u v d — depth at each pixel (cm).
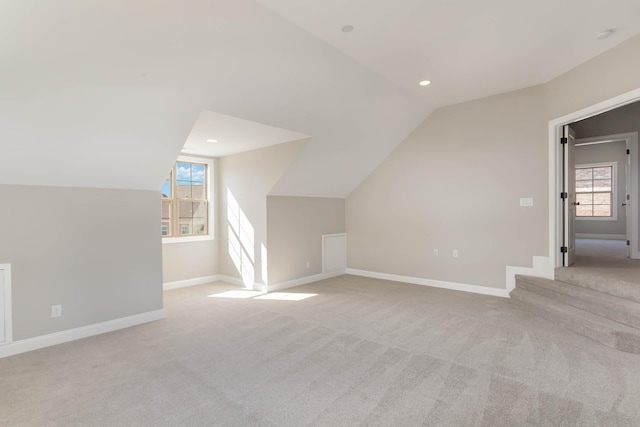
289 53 300
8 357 284
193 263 560
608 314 311
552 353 278
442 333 327
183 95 297
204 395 221
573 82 373
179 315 393
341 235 631
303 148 450
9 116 245
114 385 234
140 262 370
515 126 441
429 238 529
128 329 350
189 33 246
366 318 375
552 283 388
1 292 287
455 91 441
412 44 313
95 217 340
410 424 189
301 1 243
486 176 468
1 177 285
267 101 345
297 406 208
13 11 190
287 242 534
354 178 588
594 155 841
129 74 257
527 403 208
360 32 289
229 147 506
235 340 315
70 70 236
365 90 397
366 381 237
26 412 203
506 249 454
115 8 211
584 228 861
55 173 306
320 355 280
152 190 380
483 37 303
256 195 521
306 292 498
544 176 420
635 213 495
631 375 240
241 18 250
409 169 548
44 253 310
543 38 307
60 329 318
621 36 306
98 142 300
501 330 332
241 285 548
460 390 224
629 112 518
